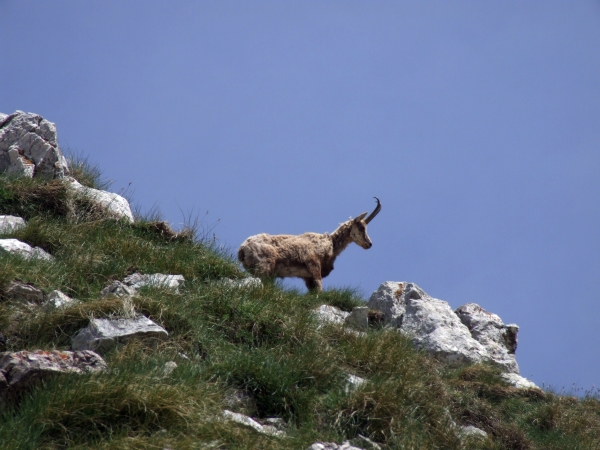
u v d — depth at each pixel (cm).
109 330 2738
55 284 3173
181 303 3153
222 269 4019
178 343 2888
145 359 2598
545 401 3716
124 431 2153
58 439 2106
